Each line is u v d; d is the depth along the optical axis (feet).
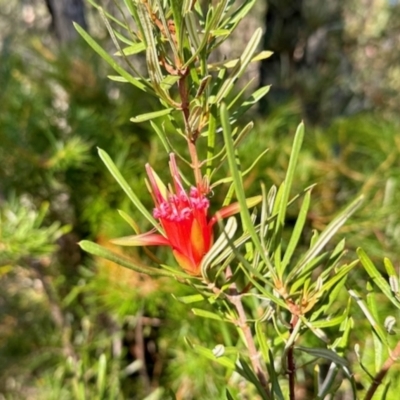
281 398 0.59
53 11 2.91
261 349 0.60
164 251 1.84
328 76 2.98
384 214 1.84
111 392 1.06
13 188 2.14
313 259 0.56
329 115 3.16
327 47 3.25
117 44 0.53
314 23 2.98
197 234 0.55
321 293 0.56
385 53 4.79
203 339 1.50
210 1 0.58
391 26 4.91
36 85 2.43
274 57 3.04
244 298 0.92
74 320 2.25
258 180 1.98
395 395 0.80
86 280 2.07
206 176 0.59
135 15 0.52
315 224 1.95
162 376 2.04
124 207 1.91
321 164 2.11
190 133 0.59
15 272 2.02
